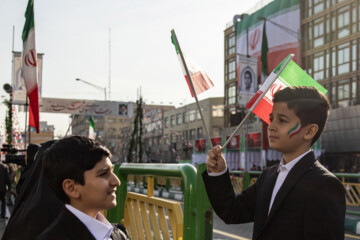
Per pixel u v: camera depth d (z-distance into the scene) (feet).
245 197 7.31
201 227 7.71
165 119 224.74
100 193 4.99
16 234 8.29
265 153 98.43
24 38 33.14
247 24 117.50
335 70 95.04
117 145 252.62
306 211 5.86
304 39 103.71
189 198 8.02
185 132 200.95
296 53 103.14
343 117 88.79
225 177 7.14
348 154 90.22
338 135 90.94
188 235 7.94
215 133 180.24
